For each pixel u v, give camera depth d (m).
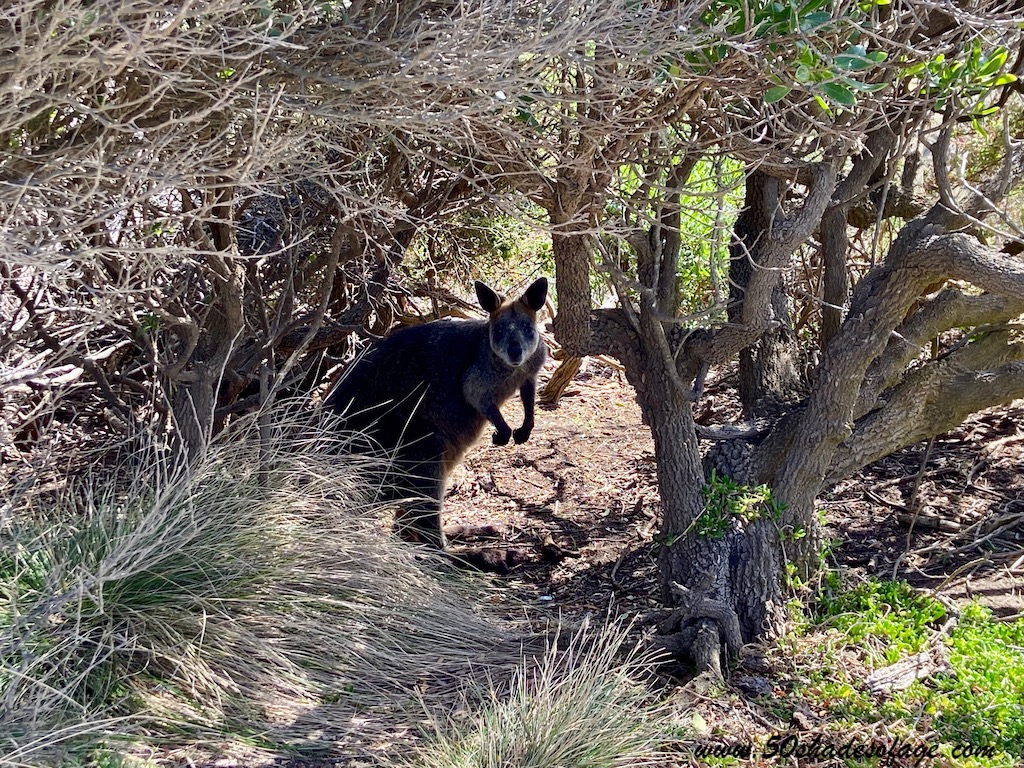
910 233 4.63
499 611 4.79
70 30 2.42
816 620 4.40
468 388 5.70
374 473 5.48
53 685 3.43
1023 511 5.42
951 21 4.27
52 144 3.28
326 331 6.25
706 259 6.54
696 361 4.58
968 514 5.46
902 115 4.48
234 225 4.36
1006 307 4.46
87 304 4.72
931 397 4.68
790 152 4.10
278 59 3.08
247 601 4.14
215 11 2.57
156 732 3.52
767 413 4.95
